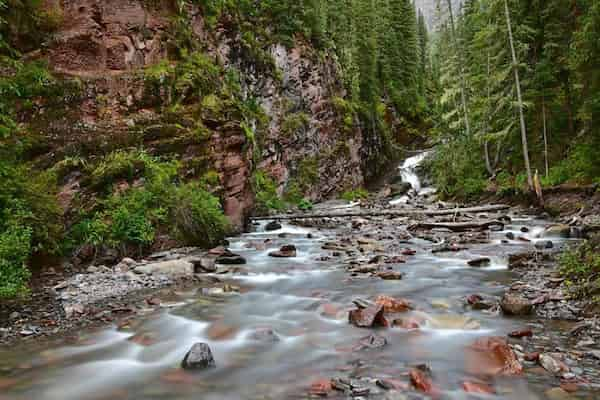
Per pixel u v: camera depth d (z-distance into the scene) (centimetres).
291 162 3688
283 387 477
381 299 764
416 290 862
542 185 2217
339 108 4522
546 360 493
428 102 7000
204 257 1223
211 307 787
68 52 1452
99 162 1277
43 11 1441
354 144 4622
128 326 689
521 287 827
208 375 515
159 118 1547
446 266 1088
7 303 789
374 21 6312
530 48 2500
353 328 657
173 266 1046
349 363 530
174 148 1532
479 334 611
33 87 1247
